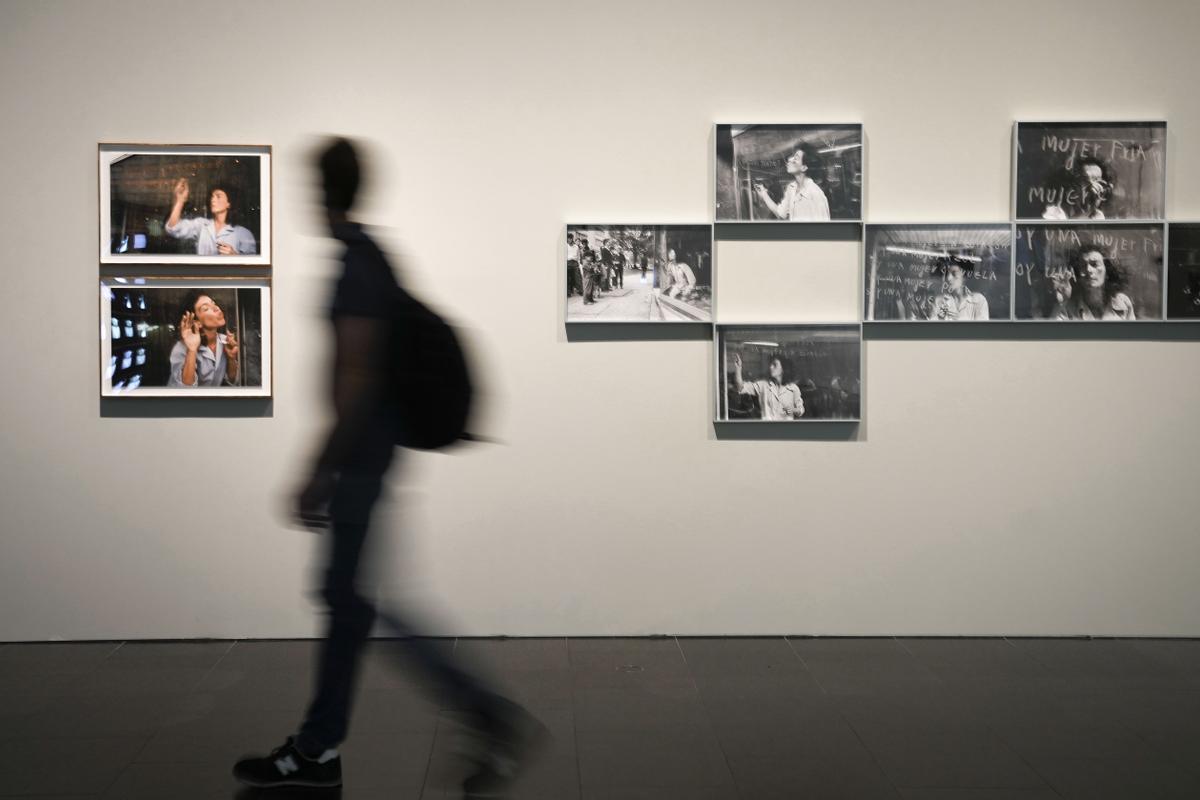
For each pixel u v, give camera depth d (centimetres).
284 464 457
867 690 392
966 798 295
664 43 460
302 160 455
